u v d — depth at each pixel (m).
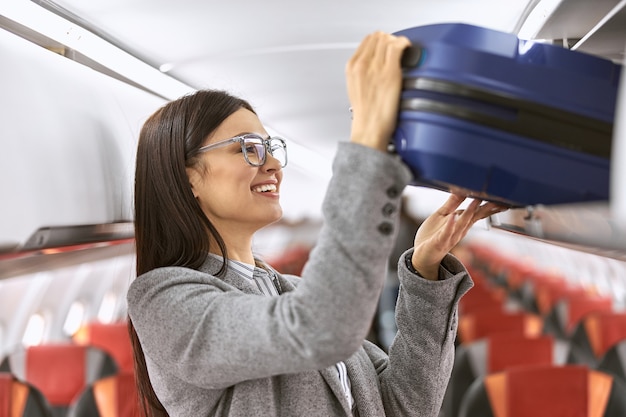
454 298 1.55
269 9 2.70
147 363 1.42
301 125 5.81
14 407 3.01
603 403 3.00
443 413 4.21
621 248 1.24
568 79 1.09
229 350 1.20
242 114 1.50
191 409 1.36
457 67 1.08
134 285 1.39
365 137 1.13
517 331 5.54
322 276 1.11
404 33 1.20
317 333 1.11
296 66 3.74
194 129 1.45
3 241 2.00
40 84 2.17
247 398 1.33
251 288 1.46
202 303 1.28
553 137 1.08
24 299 5.08
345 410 1.39
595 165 1.09
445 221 1.53
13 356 3.95
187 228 1.44
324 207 1.14
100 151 2.52
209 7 2.55
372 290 1.12
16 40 2.08
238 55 3.34
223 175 1.45
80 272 5.79
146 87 2.88
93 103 2.48
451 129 1.08
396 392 1.57
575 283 12.17
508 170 1.09
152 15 2.51
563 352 4.17
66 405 3.89
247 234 1.52
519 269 14.25
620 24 1.71
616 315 5.33
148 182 1.49
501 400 3.12
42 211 2.18
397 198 1.12
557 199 1.12
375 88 1.13
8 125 2.00
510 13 2.61
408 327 1.56
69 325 5.94
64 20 2.22
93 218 2.49
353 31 3.09
